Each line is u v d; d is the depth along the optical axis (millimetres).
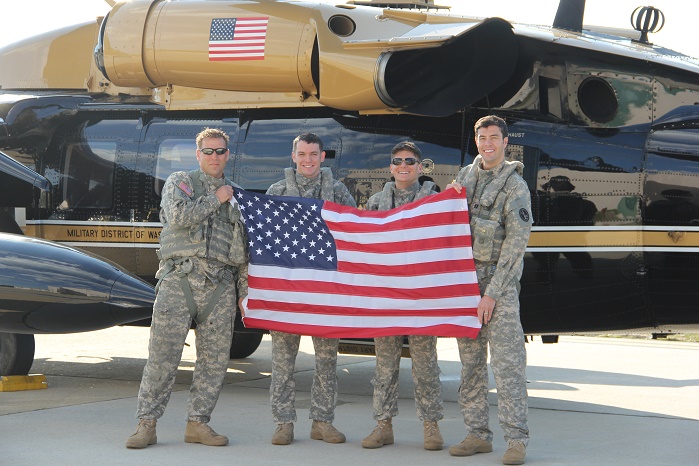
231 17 7676
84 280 6598
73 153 8547
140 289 6641
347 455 5539
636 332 7141
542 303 7062
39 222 8633
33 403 7301
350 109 7262
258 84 7652
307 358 10625
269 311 5879
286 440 5789
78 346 11492
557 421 6715
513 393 5266
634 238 6777
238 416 6793
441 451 5668
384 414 5777
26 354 8023
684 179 6684
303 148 5977
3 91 9289
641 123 6895
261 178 7797
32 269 6648
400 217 5734
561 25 7816
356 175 7473
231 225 5824
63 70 8953
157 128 8250
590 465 5281
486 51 7078
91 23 9016
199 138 5777
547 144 7039
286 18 7492
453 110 7148
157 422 6508
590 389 8359
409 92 7105
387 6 8203
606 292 6891
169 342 5695
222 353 5812
